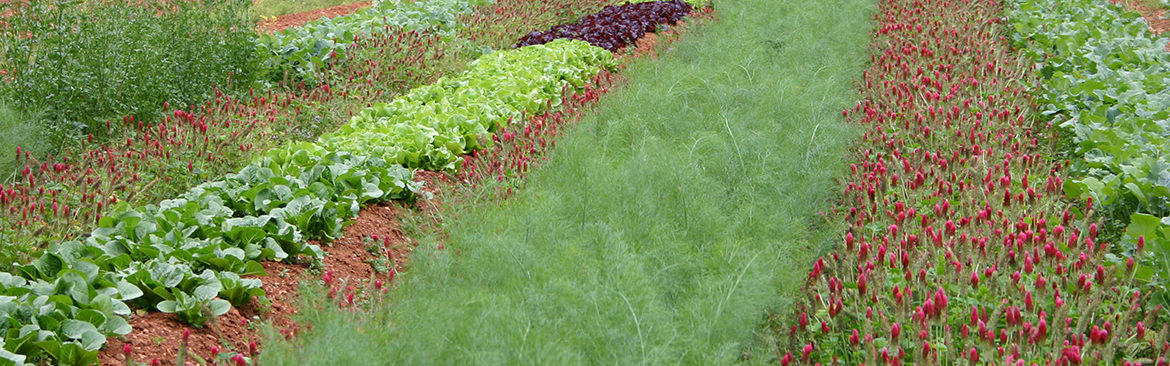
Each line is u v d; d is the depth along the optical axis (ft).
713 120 22.85
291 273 16.94
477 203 18.92
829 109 24.47
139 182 19.94
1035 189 19.26
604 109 24.16
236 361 12.19
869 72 31.40
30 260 15.75
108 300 13.41
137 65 24.77
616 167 19.03
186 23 27.81
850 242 14.57
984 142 22.17
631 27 42.50
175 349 13.67
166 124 22.94
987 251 14.80
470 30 39.73
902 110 25.00
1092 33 37.42
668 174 17.49
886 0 47.55
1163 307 14.60
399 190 21.01
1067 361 11.62
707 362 11.83
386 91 31.14
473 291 13.15
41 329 12.69
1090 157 21.72
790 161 19.60
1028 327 11.96
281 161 21.84
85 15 24.22
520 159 21.17
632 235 15.71
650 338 12.19
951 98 26.22
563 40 38.37
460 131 25.63
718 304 12.94
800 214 17.79
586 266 13.88
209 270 15.02
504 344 11.53
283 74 32.19
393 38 34.06
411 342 11.59
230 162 22.00
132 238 16.35
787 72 28.99
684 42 34.55
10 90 22.63
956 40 35.27
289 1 55.26
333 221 18.45
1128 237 16.57
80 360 12.61
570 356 11.40
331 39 35.06
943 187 18.70
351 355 11.05
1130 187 18.93
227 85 28.12
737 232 16.21
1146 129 23.72
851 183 18.90
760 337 13.33
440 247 15.98
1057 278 14.32
